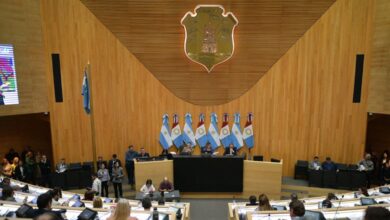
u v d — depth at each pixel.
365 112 11.30
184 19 11.59
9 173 10.02
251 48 11.73
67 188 10.63
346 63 11.28
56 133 11.53
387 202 6.05
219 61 11.84
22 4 10.41
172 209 5.79
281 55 11.69
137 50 11.75
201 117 12.05
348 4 11.04
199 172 10.48
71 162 11.73
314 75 11.55
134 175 10.80
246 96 11.98
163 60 11.85
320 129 11.72
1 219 3.70
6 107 10.16
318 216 3.70
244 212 6.00
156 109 12.06
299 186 10.98
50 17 11.04
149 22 11.61
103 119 11.81
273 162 10.20
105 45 11.58
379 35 10.76
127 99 11.91
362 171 10.50
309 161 11.77
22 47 10.48
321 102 11.61
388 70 10.63
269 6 11.42
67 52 11.32
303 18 11.40
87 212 4.63
